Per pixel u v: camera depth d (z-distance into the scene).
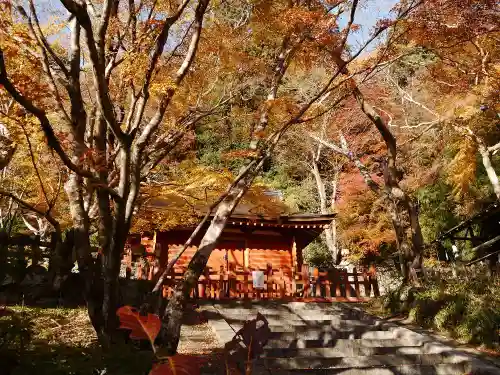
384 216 20.27
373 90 17.03
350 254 22.66
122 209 4.56
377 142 18.81
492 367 6.50
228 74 8.16
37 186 8.23
